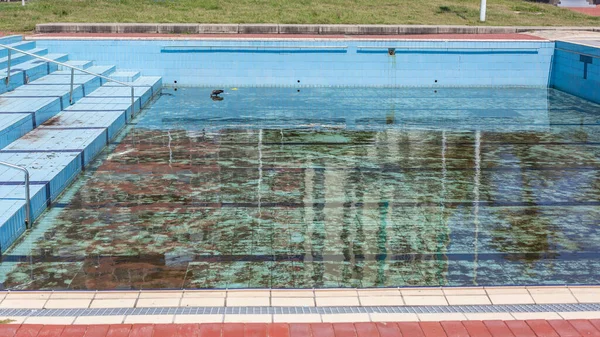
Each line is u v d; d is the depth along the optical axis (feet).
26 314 12.58
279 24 47.03
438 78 43.45
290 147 27.89
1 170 21.57
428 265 16.46
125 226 18.97
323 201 21.31
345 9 54.44
